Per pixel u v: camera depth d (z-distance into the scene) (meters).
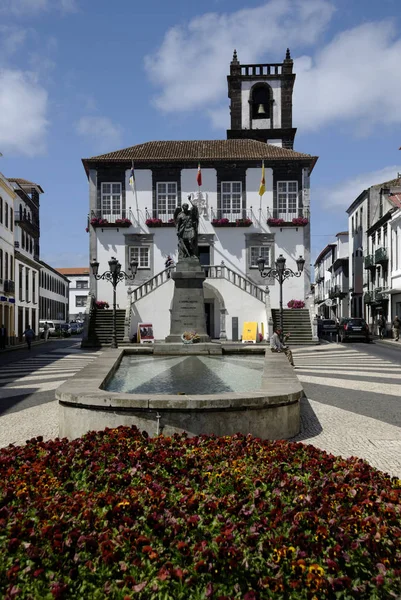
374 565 3.67
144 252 38.34
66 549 3.59
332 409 10.63
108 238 38.28
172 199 38.66
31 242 52.78
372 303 45.81
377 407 10.88
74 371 18.03
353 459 5.47
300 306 36.50
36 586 3.30
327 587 3.40
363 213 50.59
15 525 3.79
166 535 3.79
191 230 19.58
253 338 31.36
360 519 3.99
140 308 32.16
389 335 39.66
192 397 7.33
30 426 9.19
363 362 20.73
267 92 47.28
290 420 8.09
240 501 4.21
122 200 38.44
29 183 55.22
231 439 6.06
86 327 31.73
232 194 38.81
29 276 48.94
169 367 12.85
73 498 4.30
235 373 11.70
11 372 18.11
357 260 51.06
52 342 42.47
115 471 4.93
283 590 3.38
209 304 36.53
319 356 23.64
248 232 38.44
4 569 3.39
